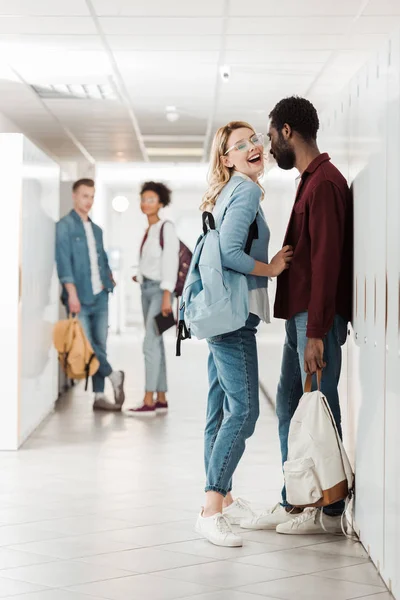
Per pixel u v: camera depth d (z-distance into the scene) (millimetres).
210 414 4383
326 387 4055
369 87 3680
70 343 7773
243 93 8359
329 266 3830
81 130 10617
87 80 7809
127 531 4211
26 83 7934
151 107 9094
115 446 6469
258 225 4086
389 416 3311
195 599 3275
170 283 7922
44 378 7656
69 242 8070
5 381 6273
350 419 4250
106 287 8242
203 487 5160
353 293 4059
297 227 4070
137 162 14227
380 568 3518
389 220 3291
